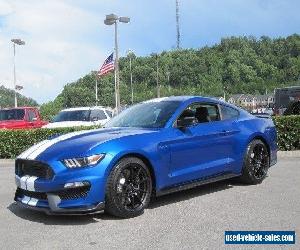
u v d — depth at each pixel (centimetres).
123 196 586
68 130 1398
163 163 631
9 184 899
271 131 829
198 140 682
